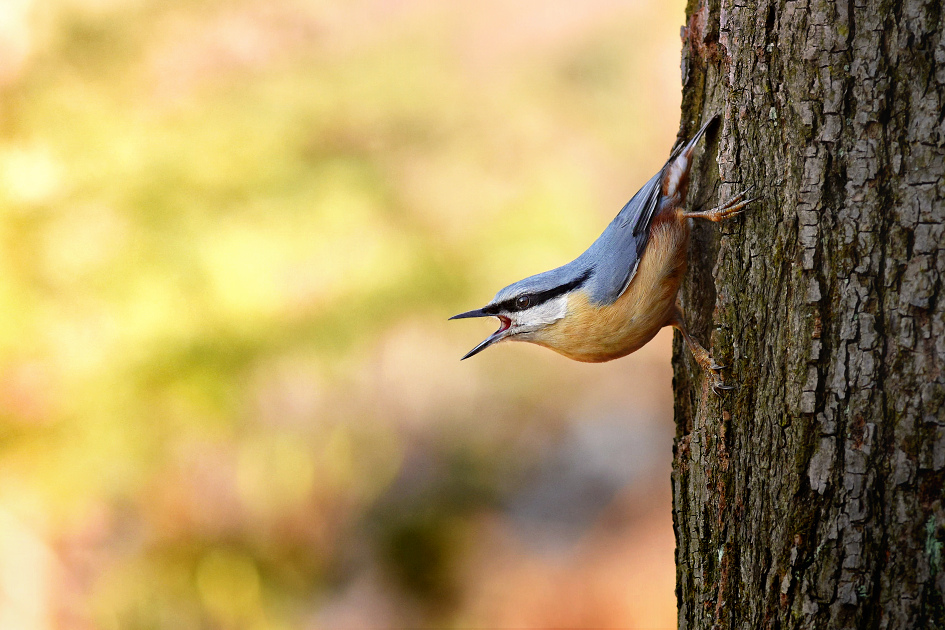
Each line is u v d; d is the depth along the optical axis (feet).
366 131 39.70
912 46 14.51
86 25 36.60
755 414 16.72
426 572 42.19
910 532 14.44
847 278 15.12
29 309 34.42
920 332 14.44
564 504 47.11
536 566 43.52
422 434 45.52
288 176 37.01
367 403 41.16
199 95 37.91
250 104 37.99
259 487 37.01
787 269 16.05
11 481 34.40
